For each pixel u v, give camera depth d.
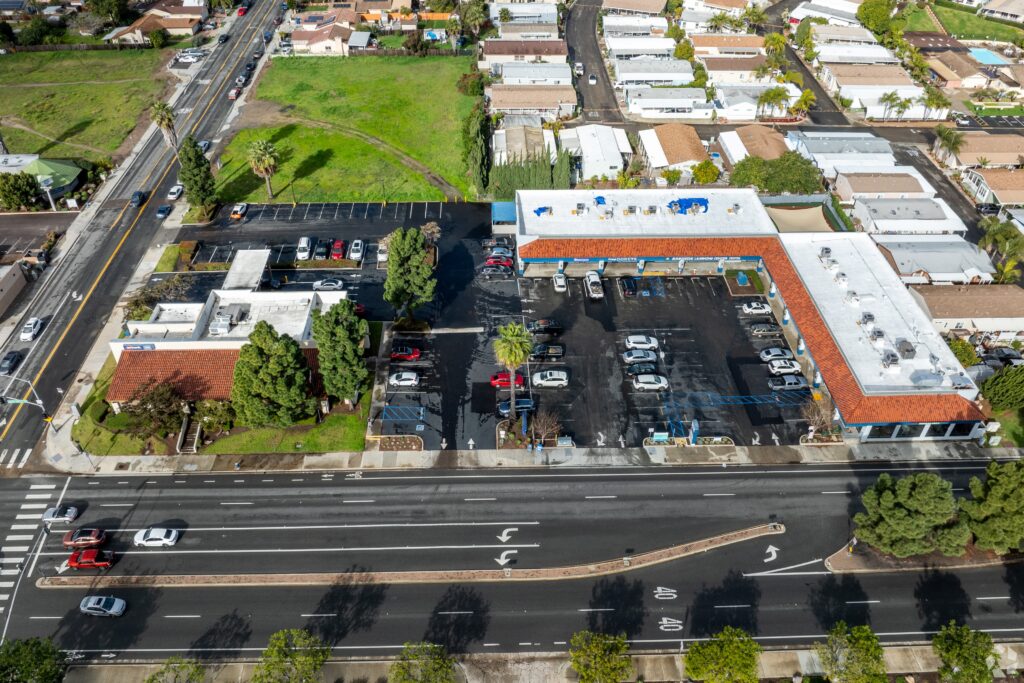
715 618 71.31
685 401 93.88
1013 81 173.38
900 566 76.06
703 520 80.19
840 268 106.19
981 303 104.81
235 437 88.81
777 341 102.75
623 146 146.25
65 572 74.81
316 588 73.44
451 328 104.56
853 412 86.06
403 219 128.62
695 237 112.56
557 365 98.88
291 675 61.53
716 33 197.00
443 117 161.50
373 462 86.12
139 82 173.00
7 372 96.75
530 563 75.75
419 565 75.56
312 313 91.75
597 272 115.00
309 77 176.88
